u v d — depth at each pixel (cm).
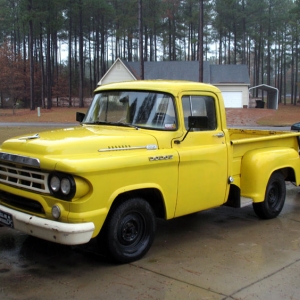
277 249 545
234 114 3759
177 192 515
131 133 499
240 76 4581
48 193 434
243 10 5984
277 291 420
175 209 519
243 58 6138
